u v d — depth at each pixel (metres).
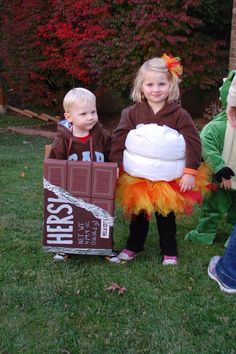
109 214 3.20
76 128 3.24
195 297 3.03
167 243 3.45
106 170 3.10
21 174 5.86
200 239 3.86
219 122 3.56
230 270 3.07
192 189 3.26
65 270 3.34
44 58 9.45
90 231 3.25
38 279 3.21
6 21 9.97
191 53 8.44
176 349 2.53
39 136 8.87
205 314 2.84
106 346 2.56
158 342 2.59
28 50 9.58
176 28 8.02
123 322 2.77
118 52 8.16
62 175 3.12
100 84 8.75
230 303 2.97
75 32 8.76
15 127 9.52
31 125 9.79
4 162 6.50
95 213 3.20
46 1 9.13
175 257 3.47
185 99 10.29
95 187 3.14
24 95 10.31
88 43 8.36
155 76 3.07
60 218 3.22
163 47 8.15
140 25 7.82
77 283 3.17
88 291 3.08
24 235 3.95
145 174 3.14
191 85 8.99
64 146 3.27
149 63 3.13
